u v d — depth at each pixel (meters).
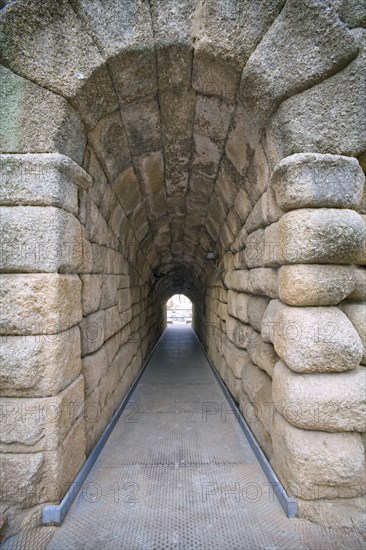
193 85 1.44
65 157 1.28
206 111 1.58
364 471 1.24
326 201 1.22
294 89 1.22
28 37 1.17
